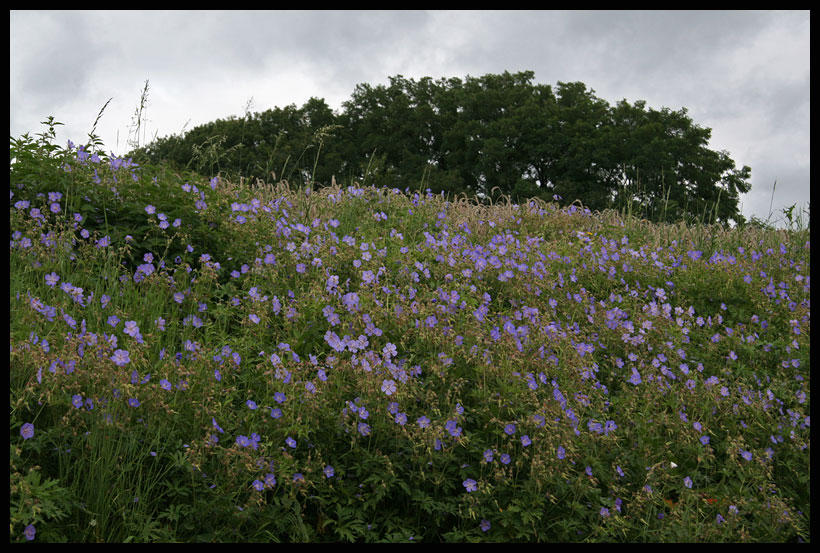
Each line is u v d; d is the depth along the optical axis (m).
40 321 3.44
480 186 33.97
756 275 7.36
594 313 5.61
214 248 5.27
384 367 3.75
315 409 3.41
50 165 5.00
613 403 4.56
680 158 31.53
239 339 4.11
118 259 4.75
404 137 36.75
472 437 3.63
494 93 36.31
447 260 5.77
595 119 33.81
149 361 3.53
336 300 4.69
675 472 4.12
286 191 7.62
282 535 3.15
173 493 2.94
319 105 38.47
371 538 3.15
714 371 5.42
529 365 4.29
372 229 6.94
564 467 3.57
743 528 3.54
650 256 7.40
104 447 2.87
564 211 9.59
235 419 3.44
